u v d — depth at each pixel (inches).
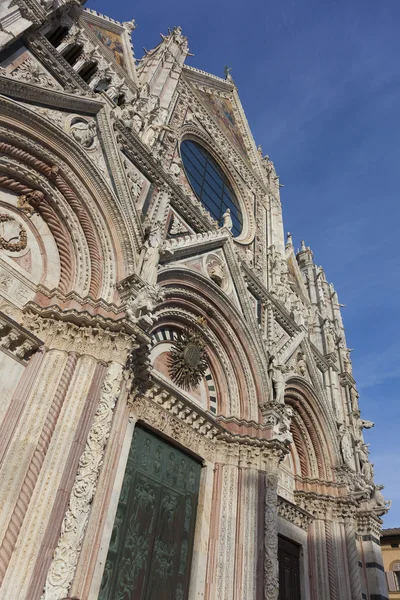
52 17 577.9
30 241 474.6
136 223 538.3
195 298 647.8
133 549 456.8
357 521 883.4
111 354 437.1
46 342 425.1
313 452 836.0
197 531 544.4
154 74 854.5
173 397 564.7
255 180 1185.4
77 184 492.7
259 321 793.6
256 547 548.4
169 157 775.1
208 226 740.0
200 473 595.5
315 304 1248.8
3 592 302.0
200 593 504.1
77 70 621.9
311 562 724.7
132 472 491.5
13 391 394.9
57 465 360.2
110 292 476.7
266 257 1027.9
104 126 554.6
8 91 447.2
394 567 1342.3
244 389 674.8
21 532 327.9
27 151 468.4
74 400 397.1
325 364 1039.0
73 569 328.2
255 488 593.9
